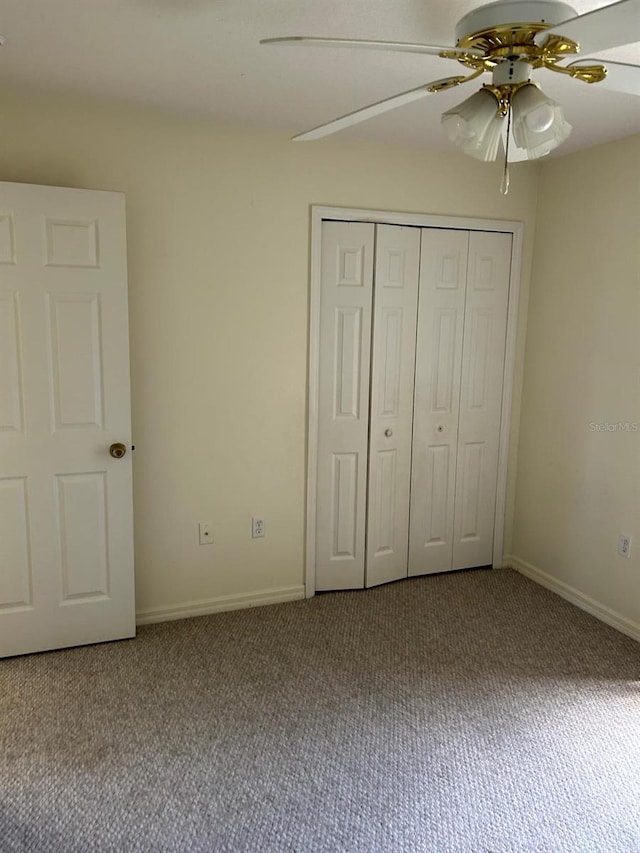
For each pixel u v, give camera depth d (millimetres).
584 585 3373
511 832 1901
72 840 1850
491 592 3555
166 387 3023
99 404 2754
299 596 3453
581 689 2641
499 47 1466
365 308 3314
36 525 2736
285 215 3100
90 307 2674
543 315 3562
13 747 2236
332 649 2930
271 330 3168
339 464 3418
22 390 2629
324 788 2070
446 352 3547
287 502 3352
